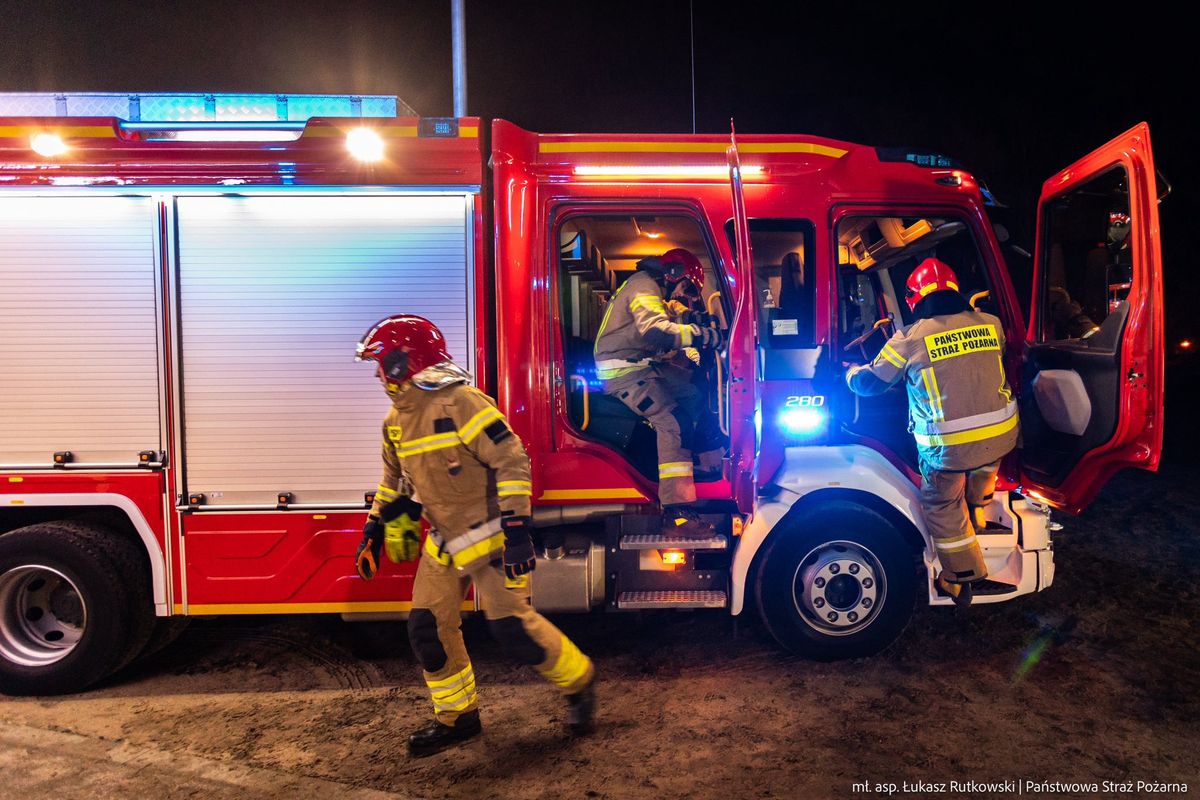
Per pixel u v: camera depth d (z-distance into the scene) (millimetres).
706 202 3711
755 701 3432
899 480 3740
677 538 3676
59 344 3566
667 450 3623
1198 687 3531
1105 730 3158
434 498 2891
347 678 3770
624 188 3689
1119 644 4000
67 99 3672
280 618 4531
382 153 3586
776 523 3691
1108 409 3285
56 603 3701
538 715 3336
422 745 3020
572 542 3781
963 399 3498
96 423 3582
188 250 3576
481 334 3633
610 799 2703
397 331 2848
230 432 3605
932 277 3641
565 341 3900
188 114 3719
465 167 3611
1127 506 6684
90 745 3127
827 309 3811
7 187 3520
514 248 3598
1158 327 3143
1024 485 3938
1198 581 4895
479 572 2914
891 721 3240
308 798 2732
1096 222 3740
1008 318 3912
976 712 3311
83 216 3561
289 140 3578
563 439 3676
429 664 2977
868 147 3844
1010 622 4289
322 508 3621
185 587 3633
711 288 4230
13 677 3545
